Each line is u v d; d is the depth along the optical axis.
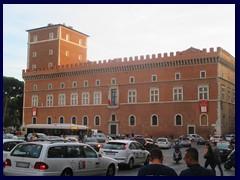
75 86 84.38
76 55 98.19
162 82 71.69
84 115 81.69
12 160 12.34
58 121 85.94
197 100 67.00
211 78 66.06
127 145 20.33
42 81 90.88
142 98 73.88
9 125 100.25
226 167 22.02
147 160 22.39
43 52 95.12
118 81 77.69
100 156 14.76
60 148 12.70
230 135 60.59
